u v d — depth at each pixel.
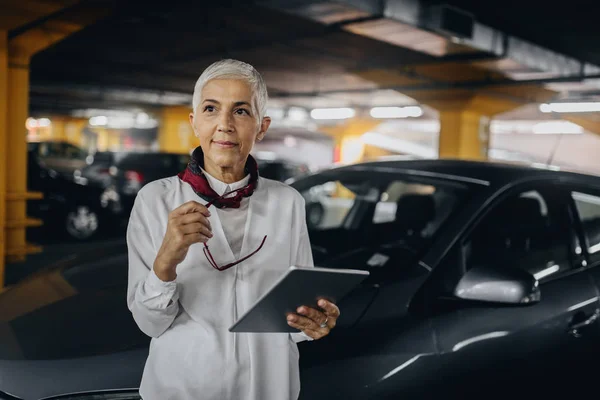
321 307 1.14
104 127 32.94
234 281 1.24
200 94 1.23
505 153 25.48
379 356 1.77
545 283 2.38
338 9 6.25
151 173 11.92
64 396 1.58
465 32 7.37
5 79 5.62
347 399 1.68
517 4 7.75
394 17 6.62
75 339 1.76
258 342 1.25
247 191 1.26
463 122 13.78
